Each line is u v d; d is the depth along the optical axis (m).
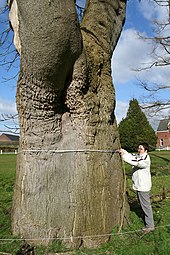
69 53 5.26
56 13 4.83
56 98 5.67
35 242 5.55
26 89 5.59
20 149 6.12
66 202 5.68
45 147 5.80
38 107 5.67
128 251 5.36
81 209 5.70
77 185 5.76
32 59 5.11
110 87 6.48
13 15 6.29
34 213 5.67
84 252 5.41
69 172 5.79
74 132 5.94
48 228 5.59
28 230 5.61
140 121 50.28
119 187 6.29
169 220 7.34
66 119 6.00
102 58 6.34
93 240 5.66
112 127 6.50
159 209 8.53
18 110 6.04
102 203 5.89
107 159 6.14
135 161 6.57
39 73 5.24
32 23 4.87
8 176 17.95
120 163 6.52
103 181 5.98
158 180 16.19
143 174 6.66
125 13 7.46
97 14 6.68
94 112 6.04
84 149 5.89
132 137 49.84
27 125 5.86
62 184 5.73
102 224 5.82
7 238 5.58
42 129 5.80
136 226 6.37
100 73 6.31
